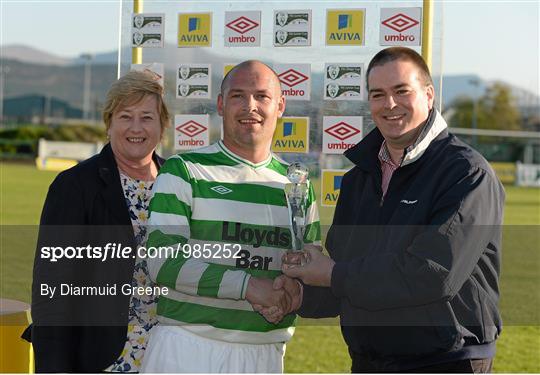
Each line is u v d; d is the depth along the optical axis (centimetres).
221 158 278
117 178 293
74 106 7706
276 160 293
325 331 624
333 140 360
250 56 363
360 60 355
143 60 369
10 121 6397
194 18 365
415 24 348
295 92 361
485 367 274
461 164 263
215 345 272
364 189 293
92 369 286
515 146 4756
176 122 368
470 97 6694
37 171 3266
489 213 261
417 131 277
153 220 268
